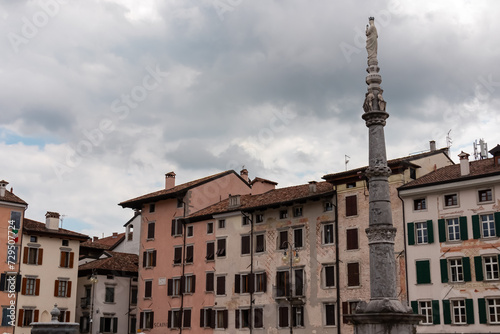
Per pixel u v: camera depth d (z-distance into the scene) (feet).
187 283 216.95
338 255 179.52
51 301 210.79
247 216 203.10
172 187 239.50
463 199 161.89
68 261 217.97
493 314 152.05
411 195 169.78
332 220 183.32
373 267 87.40
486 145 203.00
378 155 90.79
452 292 157.99
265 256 196.75
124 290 235.61
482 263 155.33
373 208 89.45
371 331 82.84
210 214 212.84
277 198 202.08
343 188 182.91
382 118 91.97
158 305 222.89
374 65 94.17
